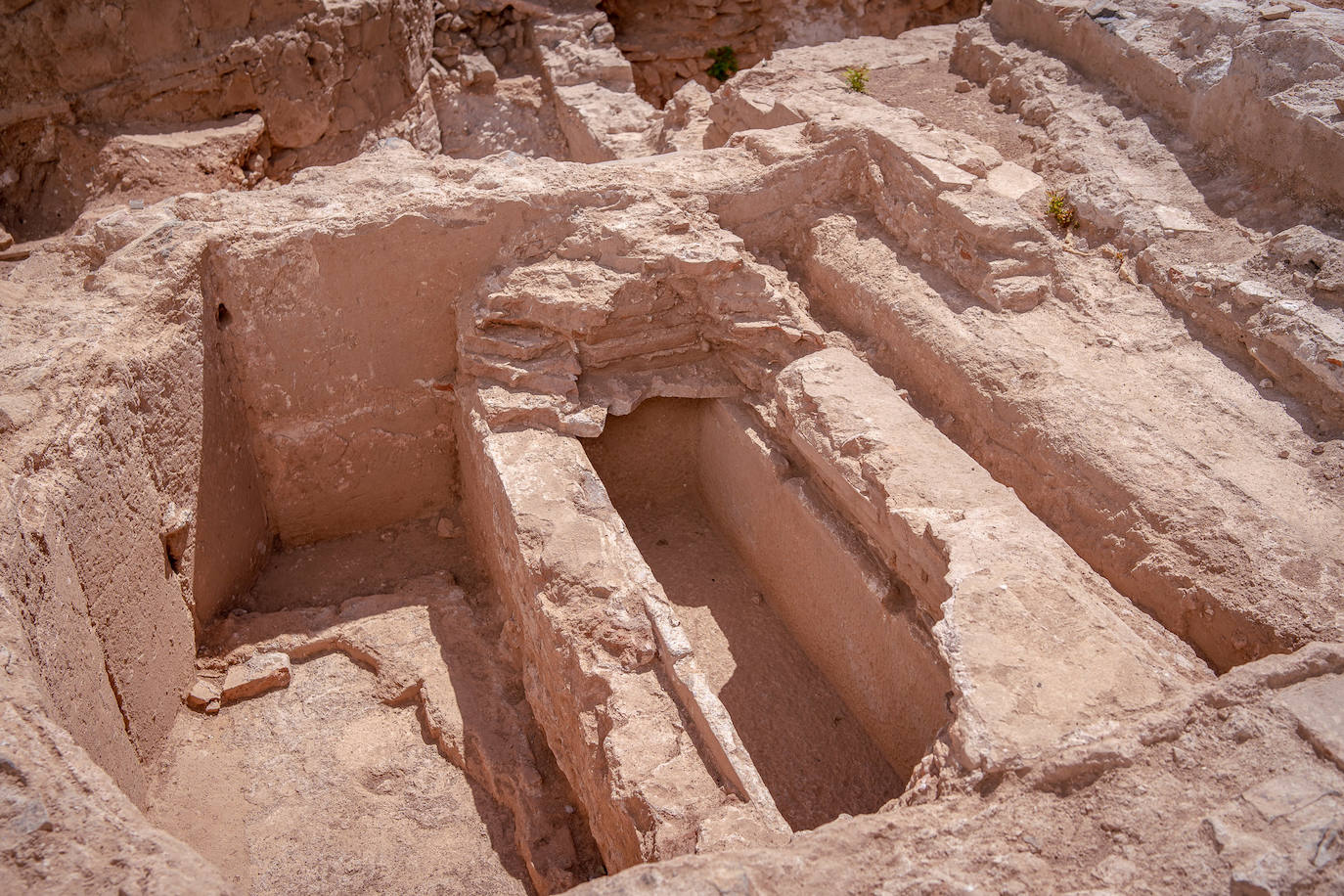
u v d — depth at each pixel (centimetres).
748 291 656
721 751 453
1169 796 347
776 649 646
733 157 724
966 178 657
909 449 538
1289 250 575
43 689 425
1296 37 637
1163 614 470
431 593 684
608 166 709
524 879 541
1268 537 462
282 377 686
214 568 657
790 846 350
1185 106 707
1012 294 605
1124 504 491
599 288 646
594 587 530
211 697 617
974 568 446
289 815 566
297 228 647
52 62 939
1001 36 887
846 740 593
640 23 1362
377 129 1100
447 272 679
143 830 353
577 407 636
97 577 519
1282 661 379
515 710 601
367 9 1042
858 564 550
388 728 613
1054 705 384
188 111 1002
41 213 971
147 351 576
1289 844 323
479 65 1170
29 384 512
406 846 554
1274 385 555
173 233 638
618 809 461
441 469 752
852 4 1377
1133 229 641
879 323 631
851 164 711
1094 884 328
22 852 338
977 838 345
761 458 632
